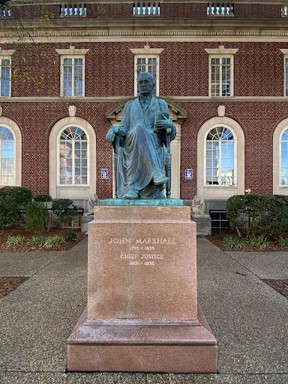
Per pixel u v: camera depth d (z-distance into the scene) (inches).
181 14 631.2
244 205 428.1
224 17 622.5
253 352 125.4
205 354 111.7
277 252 356.5
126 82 608.1
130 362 112.1
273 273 259.3
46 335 141.0
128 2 629.6
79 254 340.2
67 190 616.1
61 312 169.2
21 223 486.9
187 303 119.4
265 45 607.5
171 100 597.3
